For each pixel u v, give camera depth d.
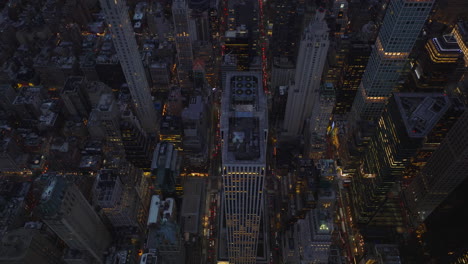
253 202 187.00
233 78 169.88
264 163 154.62
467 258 189.38
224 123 161.50
